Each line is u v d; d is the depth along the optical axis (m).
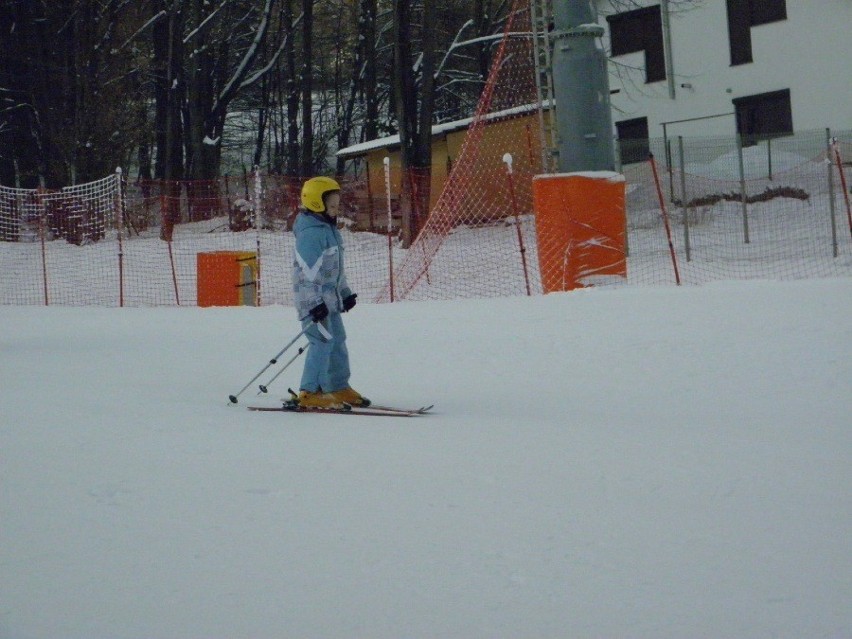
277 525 4.88
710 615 3.82
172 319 16.17
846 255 22.58
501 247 25.81
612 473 5.93
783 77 34.62
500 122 30.84
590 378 9.70
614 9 37.22
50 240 32.66
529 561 4.39
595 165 18.42
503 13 44.38
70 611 3.81
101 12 40.56
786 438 6.95
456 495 5.43
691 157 31.59
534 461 6.25
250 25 49.34
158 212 35.12
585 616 3.81
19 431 7.02
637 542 4.66
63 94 39.16
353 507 5.19
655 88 36.91
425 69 32.19
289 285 25.61
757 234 25.44
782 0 34.41
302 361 11.17
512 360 10.74
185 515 5.02
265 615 3.80
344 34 54.00
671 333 11.51
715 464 6.16
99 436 6.89
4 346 13.09
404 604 3.92
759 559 4.43
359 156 38.19
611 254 17.88
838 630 3.68
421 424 7.61
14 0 39.44
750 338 10.95
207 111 45.00
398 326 13.45
